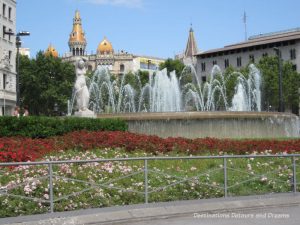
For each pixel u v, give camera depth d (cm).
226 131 2062
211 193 1006
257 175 1093
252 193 1048
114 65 15188
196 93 5972
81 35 16862
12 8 7269
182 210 874
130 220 807
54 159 1270
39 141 1497
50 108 8288
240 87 6556
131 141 1516
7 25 7038
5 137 1538
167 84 4412
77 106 2111
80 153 1401
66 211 836
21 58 7969
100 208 865
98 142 1511
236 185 1045
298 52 8625
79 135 1591
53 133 1642
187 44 14688
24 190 846
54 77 8119
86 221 781
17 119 1594
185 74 9031
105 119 1827
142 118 2016
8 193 820
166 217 841
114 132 1700
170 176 1003
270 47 9125
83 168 1016
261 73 7450
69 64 8338
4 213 804
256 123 2153
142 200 935
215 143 1566
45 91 7869
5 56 6931
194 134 2017
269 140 1714
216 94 6962
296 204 978
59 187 894
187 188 1003
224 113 2059
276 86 7175
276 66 7519
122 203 915
